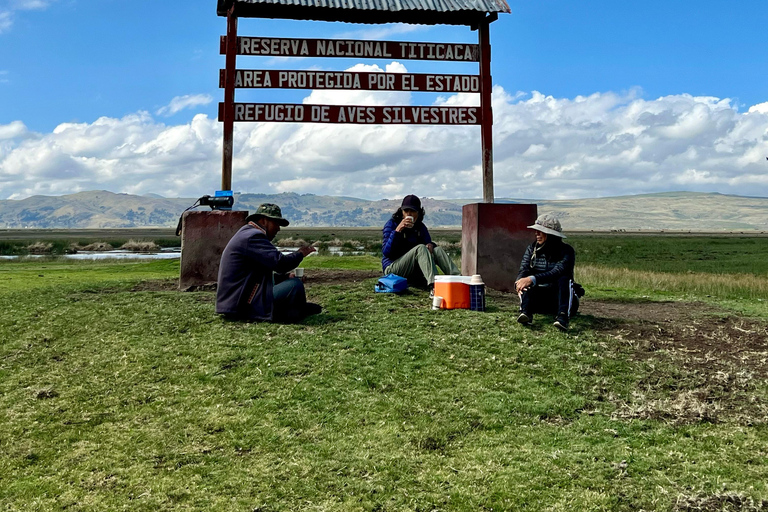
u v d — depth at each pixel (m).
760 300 10.20
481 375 5.48
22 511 3.41
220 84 9.63
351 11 9.75
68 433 4.41
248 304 6.84
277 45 9.68
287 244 65.44
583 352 6.11
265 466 3.88
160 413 4.73
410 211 8.34
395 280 8.13
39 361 5.95
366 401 4.88
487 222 9.20
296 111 9.81
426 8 9.71
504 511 3.36
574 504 3.42
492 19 10.12
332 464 3.89
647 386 5.37
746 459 4.01
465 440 4.28
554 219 6.99
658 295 10.58
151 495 3.54
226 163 9.55
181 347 6.11
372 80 9.95
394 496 3.51
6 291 8.97
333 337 6.29
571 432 4.43
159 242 83.06
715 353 6.31
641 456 4.03
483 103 10.23
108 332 6.70
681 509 3.37
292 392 5.02
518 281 6.86
